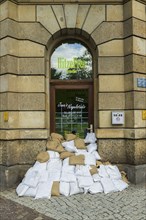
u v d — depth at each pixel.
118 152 6.64
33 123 6.66
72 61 7.30
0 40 6.70
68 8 6.76
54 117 7.21
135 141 6.42
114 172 6.20
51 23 6.75
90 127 7.12
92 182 5.71
